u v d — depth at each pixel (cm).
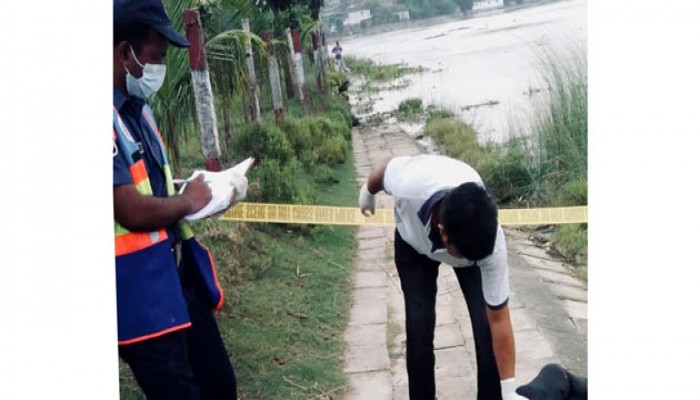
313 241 267
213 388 234
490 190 262
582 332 252
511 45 261
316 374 252
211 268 230
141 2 199
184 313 208
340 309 262
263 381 252
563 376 241
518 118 262
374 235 263
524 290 259
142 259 203
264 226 270
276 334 260
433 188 219
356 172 265
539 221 260
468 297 235
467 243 201
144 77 204
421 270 237
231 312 264
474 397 245
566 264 259
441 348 257
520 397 227
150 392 209
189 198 212
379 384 248
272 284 266
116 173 198
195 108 275
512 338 229
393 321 257
